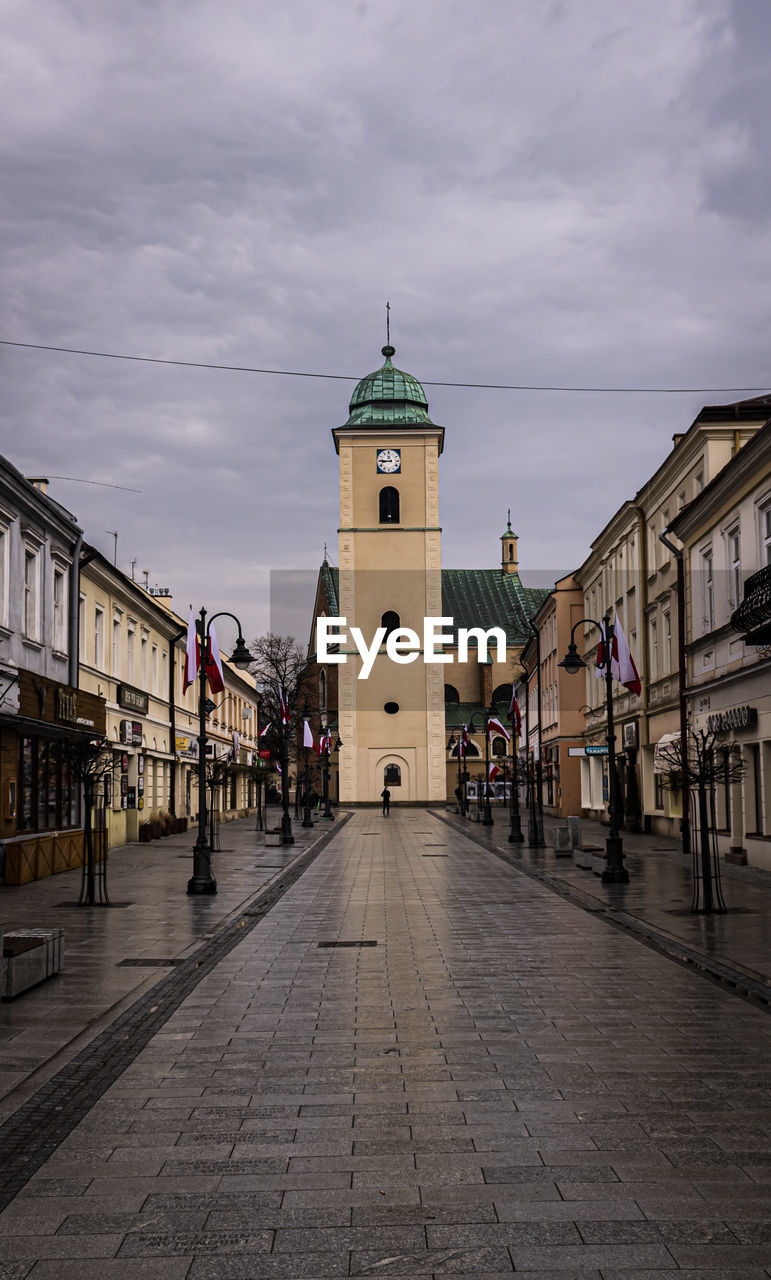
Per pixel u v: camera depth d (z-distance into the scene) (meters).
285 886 26.77
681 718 36.09
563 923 19.66
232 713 71.31
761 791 28.55
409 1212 6.50
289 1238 6.16
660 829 43.84
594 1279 5.61
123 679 40.91
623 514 46.94
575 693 62.91
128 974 14.46
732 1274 5.64
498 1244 6.04
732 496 30.20
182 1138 7.88
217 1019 11.74
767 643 26.20
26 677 27.34
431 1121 8.20
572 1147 7.59
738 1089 9.00
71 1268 5.82
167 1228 6.32
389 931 18.67
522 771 72.81
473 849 40.59
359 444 90.06
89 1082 9.34
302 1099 8.81
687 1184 6.88
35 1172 7.21
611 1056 10.10
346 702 87.62
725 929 18.55
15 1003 12.54
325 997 12.95
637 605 45.56
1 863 26.33
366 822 62.94
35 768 29.20
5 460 25.77
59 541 32.12
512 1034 11.00
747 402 34.16
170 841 43.66
